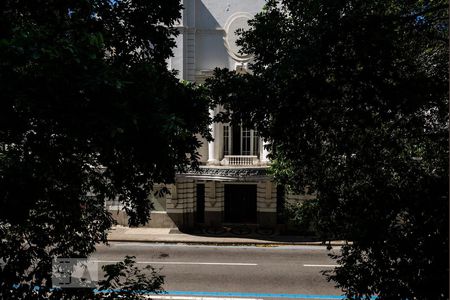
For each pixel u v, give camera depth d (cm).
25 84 452
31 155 570
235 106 772
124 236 2028
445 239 619
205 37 2194
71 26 600
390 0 786
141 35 747
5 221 604
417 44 862
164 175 713
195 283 1377
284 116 752
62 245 730
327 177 895
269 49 780
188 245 1930
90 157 816
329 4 666
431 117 819
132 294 707
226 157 2161
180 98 731
